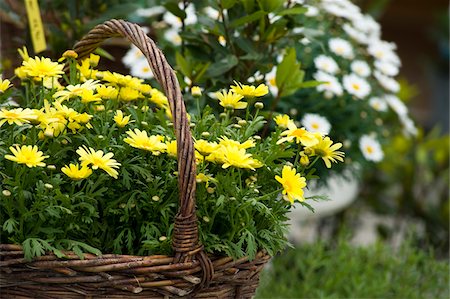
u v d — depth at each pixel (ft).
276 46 6.33
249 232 4.67
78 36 6.42
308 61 7.25
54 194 4.66
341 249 8.04
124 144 4.82
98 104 5.08
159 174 4.81
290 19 5.96
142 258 4.56
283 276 7.86
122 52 6.91
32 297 4.61
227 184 4.67
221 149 4.66
